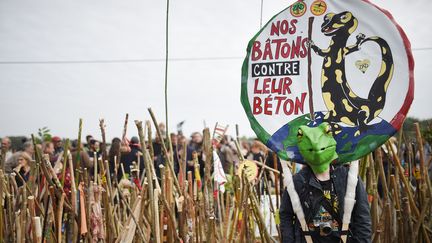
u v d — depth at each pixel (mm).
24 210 2795
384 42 2779
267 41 3076
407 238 3244
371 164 3268
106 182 2971
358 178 2461
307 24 2992
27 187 2990
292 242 2453
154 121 2900
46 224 2752
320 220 2396
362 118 2803
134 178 3213
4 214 2908
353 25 2877
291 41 3021
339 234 2375
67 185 3182
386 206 3219
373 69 2805
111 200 2975
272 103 3025
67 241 2818
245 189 2926
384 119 2738
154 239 2646
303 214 2412
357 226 2391
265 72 3064
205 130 3145
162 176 2760
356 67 2854
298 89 2980
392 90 2736
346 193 2379
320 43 2957
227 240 2979
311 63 2967
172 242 2828
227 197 3113
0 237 2771
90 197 2758
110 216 2900
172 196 2908
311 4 2982
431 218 3426
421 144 3426
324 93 2920
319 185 2416
